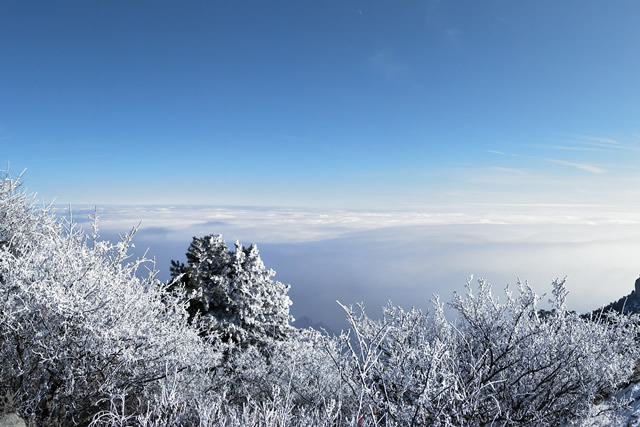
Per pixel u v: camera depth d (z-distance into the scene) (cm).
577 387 498
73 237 588
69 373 460
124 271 595
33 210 822
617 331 565
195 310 1625
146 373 552
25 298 486
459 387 403
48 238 596
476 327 554
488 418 430
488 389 445
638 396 506
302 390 822
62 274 519
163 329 587
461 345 525
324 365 891
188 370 709
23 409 450
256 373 1069
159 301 641
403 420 351
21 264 512
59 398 481
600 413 475
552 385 491
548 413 483
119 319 525
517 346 509
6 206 764
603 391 556
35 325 483
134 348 526
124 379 530
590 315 587
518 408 486
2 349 468
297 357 1050
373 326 476
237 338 1608
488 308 573
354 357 375
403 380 377
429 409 352
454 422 355
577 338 505
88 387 498
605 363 500
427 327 571
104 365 503
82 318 479
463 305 577
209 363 840
